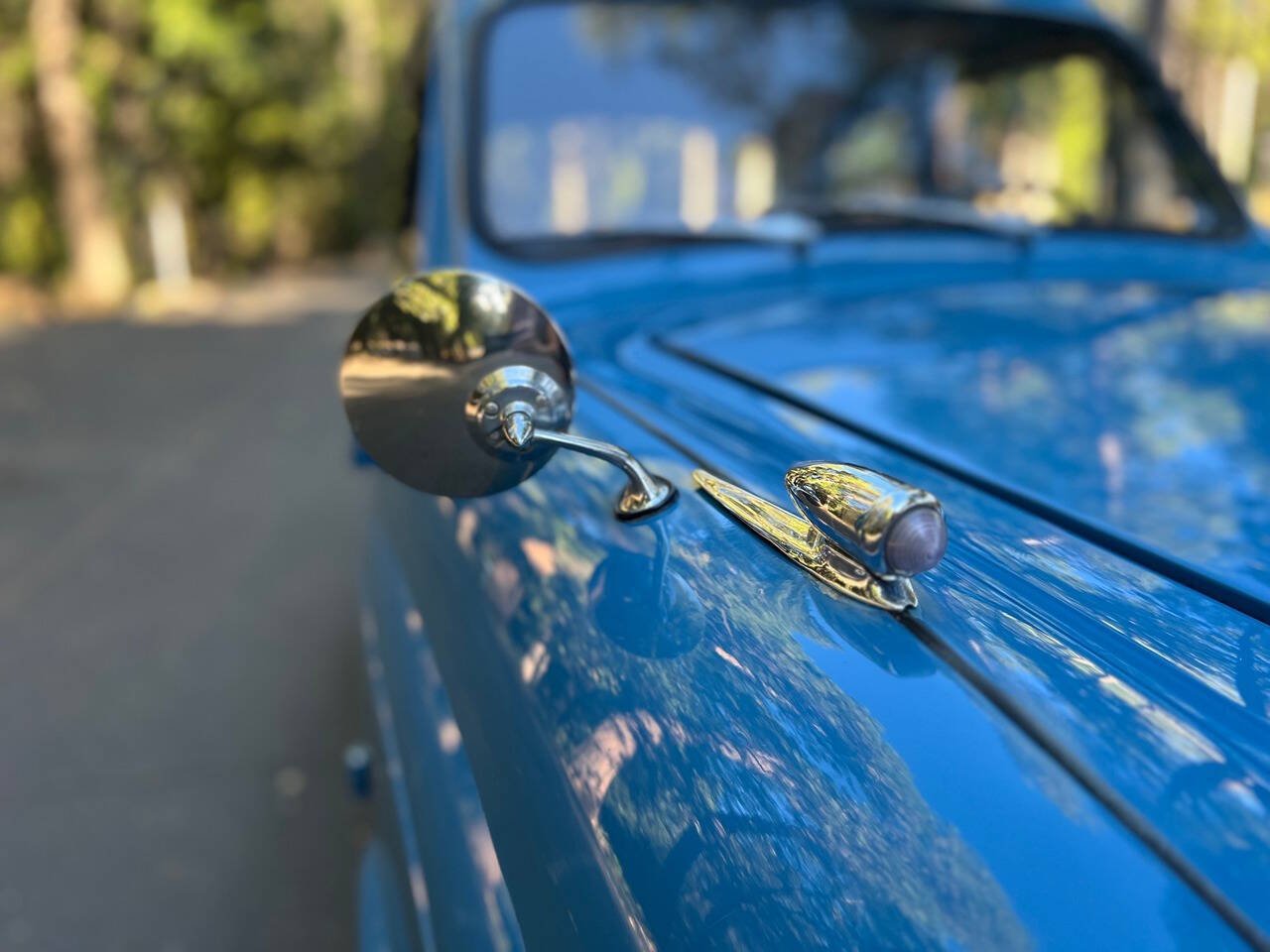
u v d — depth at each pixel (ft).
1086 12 7.79
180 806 9.41
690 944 2.10
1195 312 4.90
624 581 2.97
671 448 3.62
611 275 6.30
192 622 13.53
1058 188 7.54
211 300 59.57
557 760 2.79
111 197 59.06
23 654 12.66
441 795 3.81
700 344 4.86
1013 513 3.04
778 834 2.08
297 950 7.64
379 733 5.41
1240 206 7.49
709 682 2.47
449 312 3.09
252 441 24.11
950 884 1.84
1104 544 2.83
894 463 3.41
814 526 2.58
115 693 11.57
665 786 2.37
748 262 6.50
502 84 6.70
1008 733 2.06
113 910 8.11
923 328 4.84
